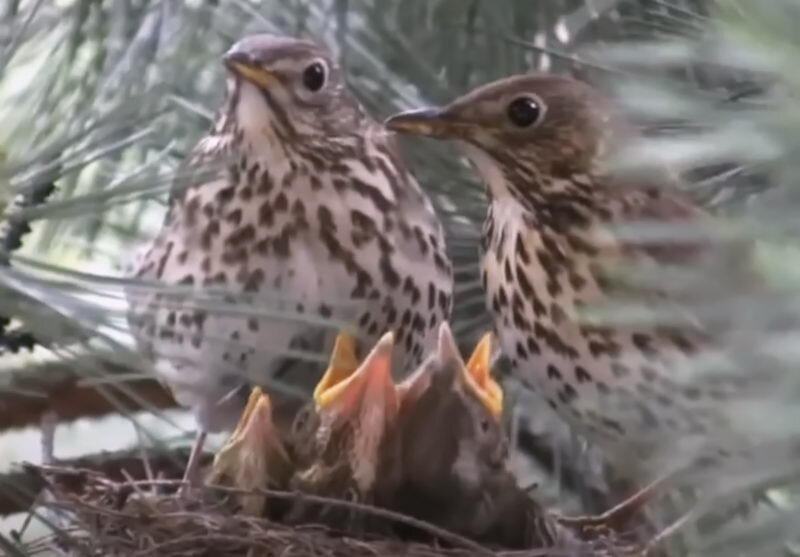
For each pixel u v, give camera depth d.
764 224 1.97
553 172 4.25
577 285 4.16
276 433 4.02
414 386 4.04
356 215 4.37
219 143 4.39
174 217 4.38
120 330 3.04
